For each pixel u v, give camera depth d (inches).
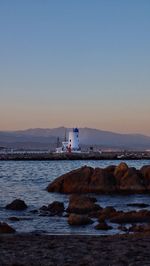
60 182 2299.5
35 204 1812.3
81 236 914.1
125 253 700.0
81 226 1226.0
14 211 1578.5
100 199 1996.8
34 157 6943.9
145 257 671.8
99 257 673.0
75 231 1138.7
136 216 1307.8
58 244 782.5
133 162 6437.0
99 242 808.9
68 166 5275.6
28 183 2938.0
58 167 5064.0
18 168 4884.4
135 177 2231.8
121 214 1330.0
